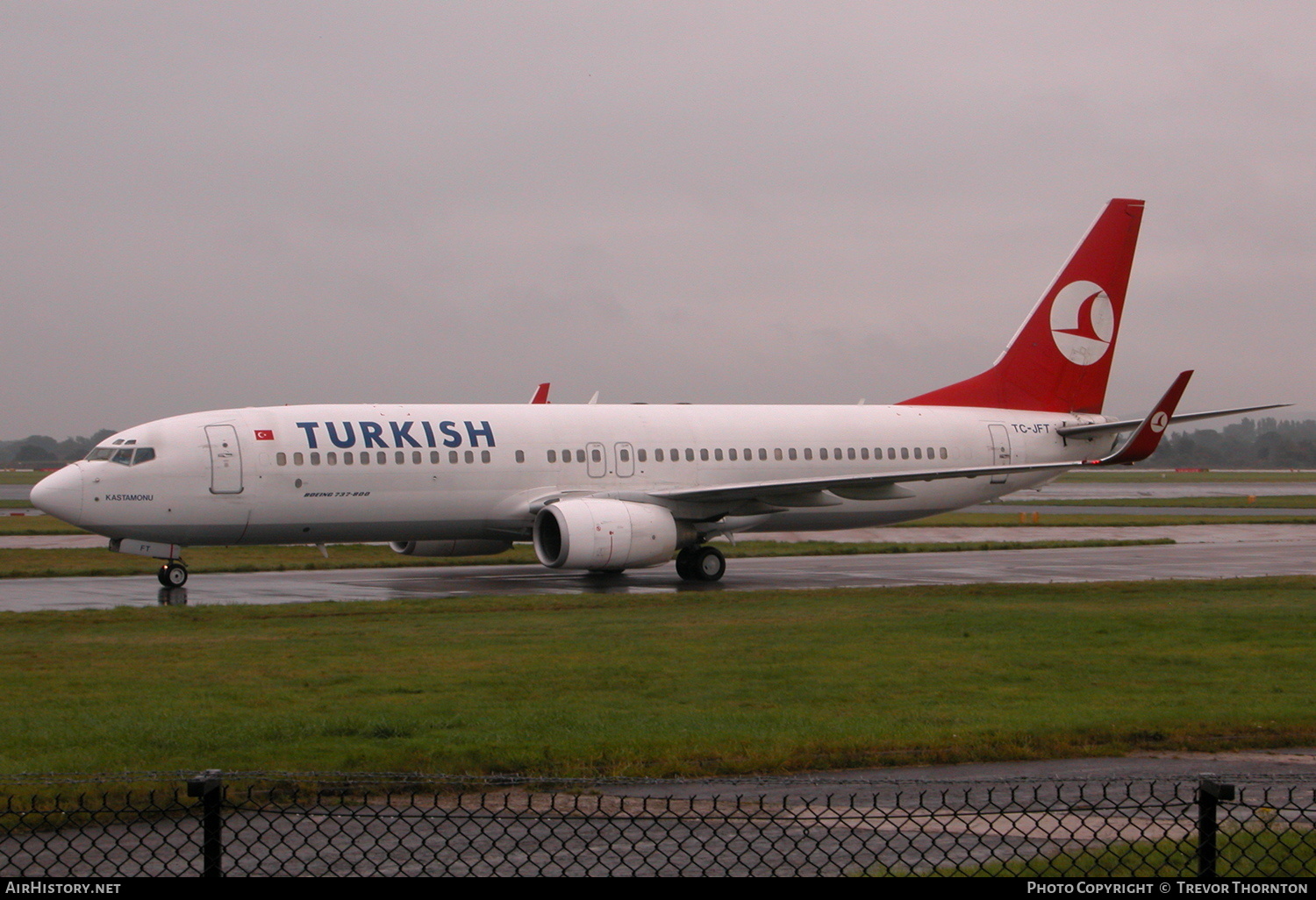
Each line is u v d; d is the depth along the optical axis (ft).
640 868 93.66
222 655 199.11
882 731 140.87
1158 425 361.30
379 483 340.39
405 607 270.67
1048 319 440.04
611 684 172.55
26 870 92.84
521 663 190.80
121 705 156.35
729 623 238.89
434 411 359.05
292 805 110.01
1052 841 101.14
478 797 114.01
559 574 382.83
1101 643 210.38
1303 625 231.30
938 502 416.46
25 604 289.94
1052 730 142.10
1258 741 140.87
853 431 407.03
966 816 108.78
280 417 338.13
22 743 132.87
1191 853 94.84
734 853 97.81
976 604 270.87
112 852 97.40
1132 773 127.24
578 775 122.21
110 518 314.96
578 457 366.22
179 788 113.70
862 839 101.24
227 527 328.08
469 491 351.46
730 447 387.34
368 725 141.69
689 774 123.75
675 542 348.59
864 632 224.74
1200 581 322.96
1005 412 432.66
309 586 338.13
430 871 93.04
